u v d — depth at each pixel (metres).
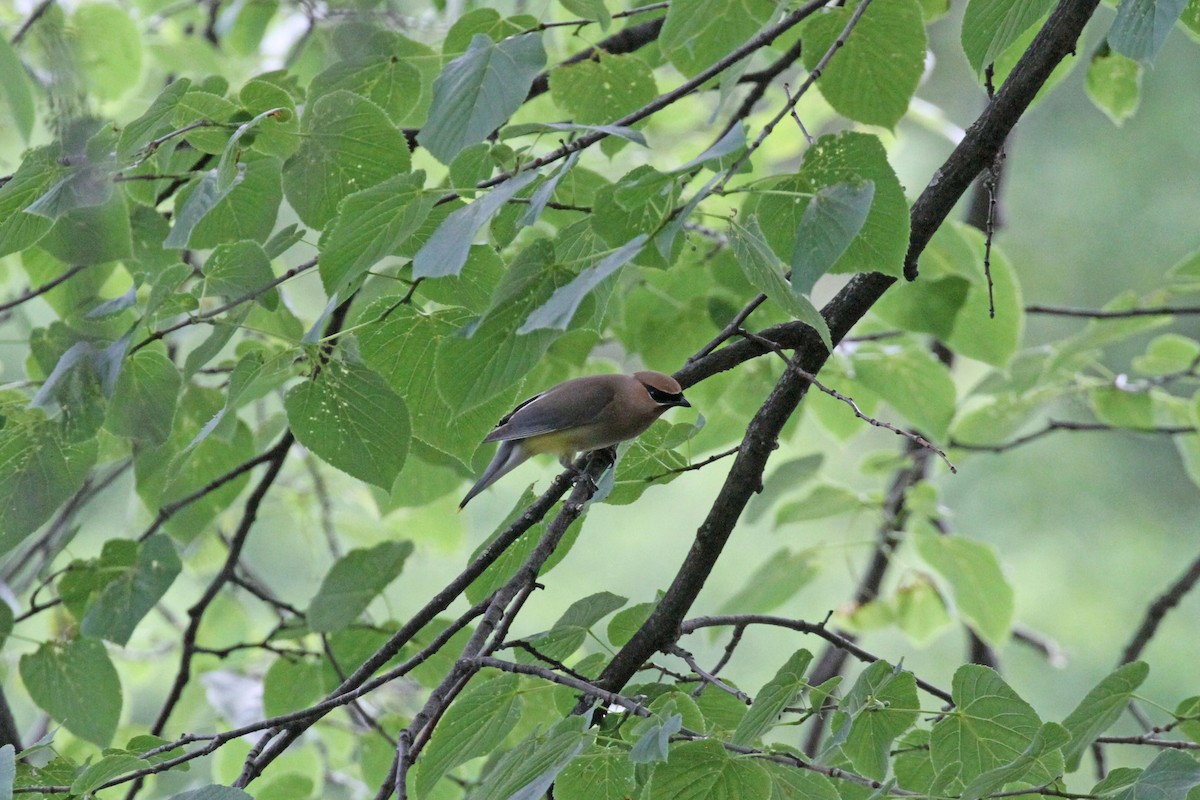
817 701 6.71
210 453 10.11
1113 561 20.36
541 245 5.49
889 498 11.62
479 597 7.74
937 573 11.32
